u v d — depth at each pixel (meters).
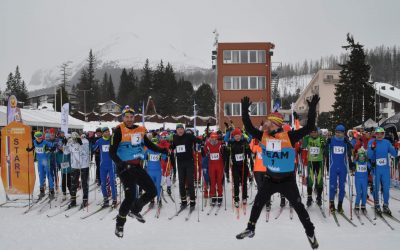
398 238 5.16
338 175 6.85
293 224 6.06
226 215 6.86
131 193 4.47
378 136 6.72
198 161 9.56
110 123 42.25
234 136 7.51
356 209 6.79
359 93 25.69
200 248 4.77
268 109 28.55
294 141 4.11
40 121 23.25
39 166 8.49
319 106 50.31
